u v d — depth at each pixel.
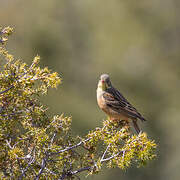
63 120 6.48
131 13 35.66
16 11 33.47
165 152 29.14
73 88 32.34
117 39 34.19
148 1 35.69
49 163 6.59
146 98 32.69
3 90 6.38
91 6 35.09
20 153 6.30
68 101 29.64
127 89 32.84
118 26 34.97
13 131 6.60
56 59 33.34
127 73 33.03
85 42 34.59
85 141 6.63
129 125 7.59
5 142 6.43
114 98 9.19
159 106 32.25
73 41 34.44
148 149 6.17
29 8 33.75
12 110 6.45
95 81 32.72
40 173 6.20
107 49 33.84
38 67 6.39
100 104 9.30
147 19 35.88
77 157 6.62
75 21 34.91
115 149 6.35
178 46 35.50
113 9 35.25
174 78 33.88
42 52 33.12
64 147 6.59
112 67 32.97
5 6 33.75
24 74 6.36
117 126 7.16
